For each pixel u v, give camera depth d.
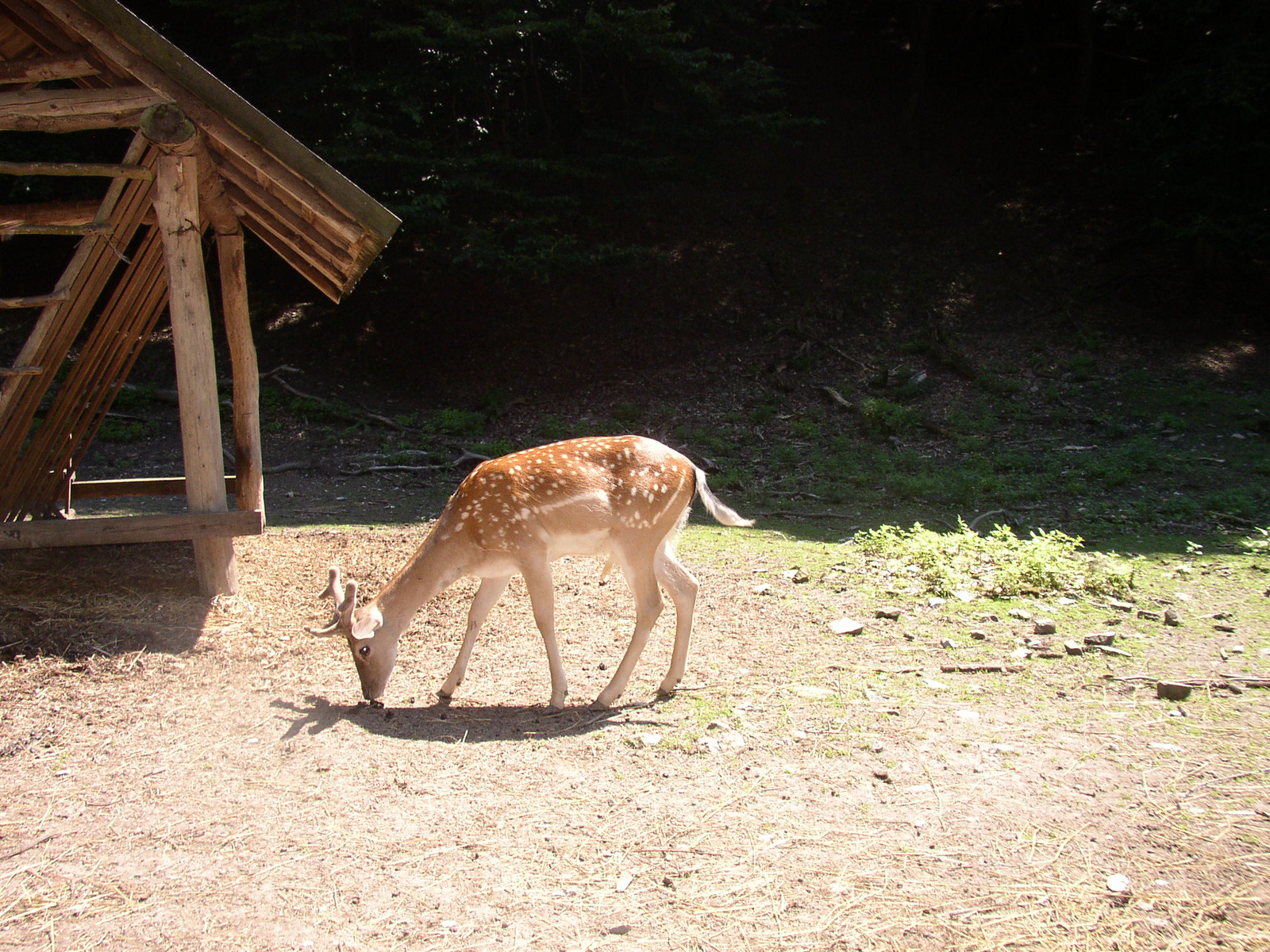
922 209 18.22
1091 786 3.73
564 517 4.66
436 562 4.72
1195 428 11.78
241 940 2.81
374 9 14.09
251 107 5.07
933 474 10.76
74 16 5.05
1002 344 14.92
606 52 14.55
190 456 5.59
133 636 5.29
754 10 21.52
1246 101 14.43
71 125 5.21
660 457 4.89
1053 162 19.05
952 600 6.37
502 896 3.03
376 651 4.65
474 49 13.77
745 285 16.67
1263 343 14.46
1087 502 9.54
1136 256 16.47
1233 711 4.47
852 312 16.03
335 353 15.56
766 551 7.91
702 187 18.73
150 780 3.79
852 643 5.55
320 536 8.18
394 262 16.86
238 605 5.91
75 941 2.80
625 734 4.28
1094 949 2.76
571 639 5.77
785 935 2.83
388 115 14.13
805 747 4.12
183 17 15.72
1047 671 5.03
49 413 6.70
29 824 3.45
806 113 20.69
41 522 5.27
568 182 15.71
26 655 4.93
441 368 15.32
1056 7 22.36
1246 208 15.27
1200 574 7.02
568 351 15.60
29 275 16.52
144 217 5.88
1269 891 3.03
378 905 2.98
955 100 21.34
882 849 3.29
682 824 3.46
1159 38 19.12
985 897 3.01
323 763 3.95
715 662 5.31
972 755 4.02
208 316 5.55
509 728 4.38
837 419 13.20
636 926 2.88
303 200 5.21
